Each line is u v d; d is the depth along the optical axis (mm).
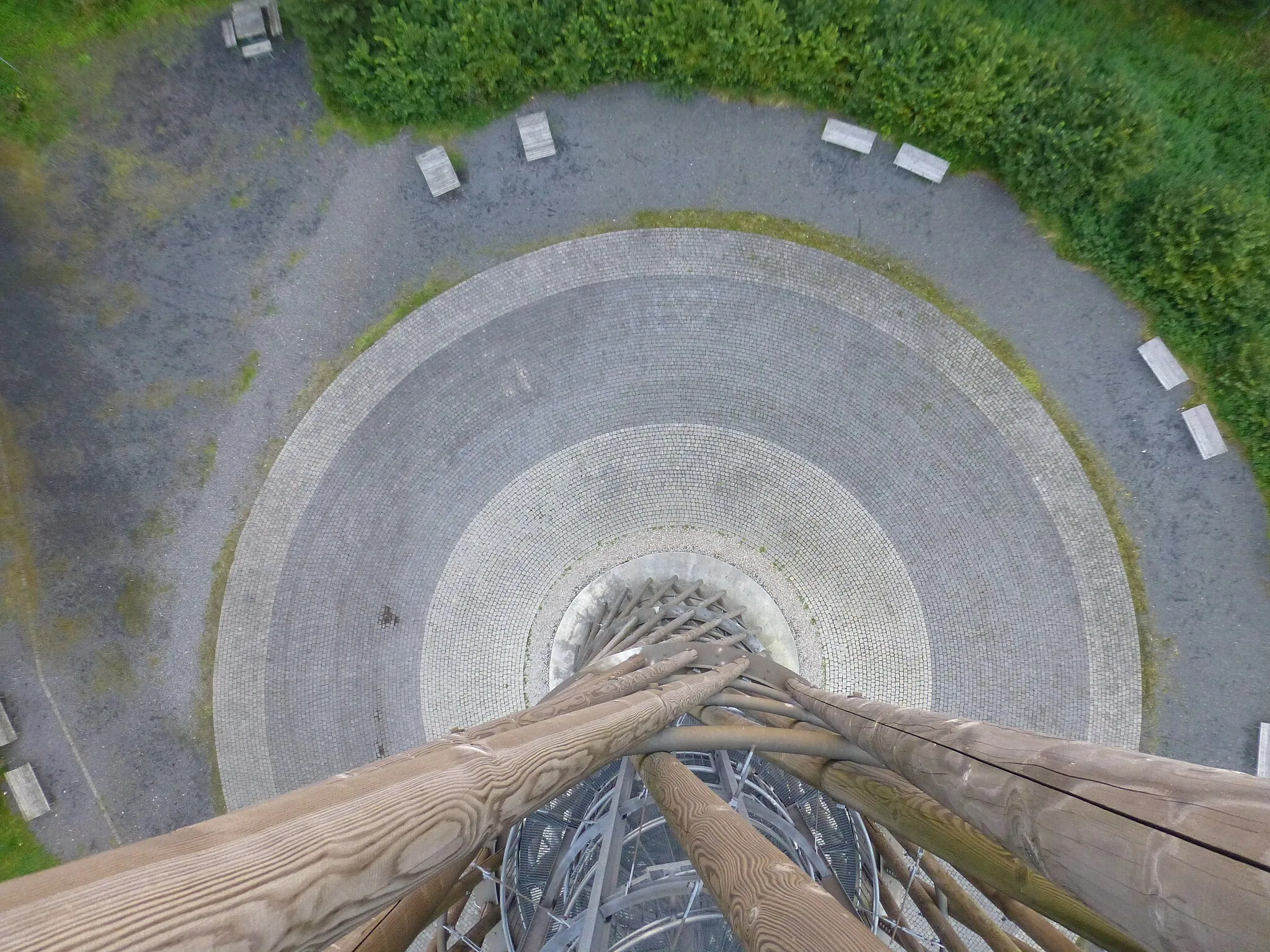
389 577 16453
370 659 16359
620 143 16422
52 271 16609
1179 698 15547
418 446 16547
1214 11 15953
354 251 16578
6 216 16625
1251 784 1792
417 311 16531
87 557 16422
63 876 1435
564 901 9102
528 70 15992
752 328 16406
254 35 16422
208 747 16188
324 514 16469
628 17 15445
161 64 16578
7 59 16406
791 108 16203
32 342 16609
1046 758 2793
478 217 16531
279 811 2137
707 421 16562
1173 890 1809
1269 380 15047
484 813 3125
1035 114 15164
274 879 1885
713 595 16266
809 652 16375
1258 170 15914
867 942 2801
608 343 16531
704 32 15531
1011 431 16000
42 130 16578
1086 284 15914
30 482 16500
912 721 4754
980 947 14219
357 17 15539
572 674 16438
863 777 6930
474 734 4996
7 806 15938
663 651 13023
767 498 16531
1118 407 15844
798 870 3605
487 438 16578
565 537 16672
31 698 16188
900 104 15547
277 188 16578
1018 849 2859
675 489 16656
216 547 16438
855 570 16344
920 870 10289
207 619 16359
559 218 16516
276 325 16594
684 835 5152
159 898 1548
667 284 16469
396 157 16516
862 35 15266
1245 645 15500
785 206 16312
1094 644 15734
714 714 11656
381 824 2420
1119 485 15805
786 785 11188
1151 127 14648
